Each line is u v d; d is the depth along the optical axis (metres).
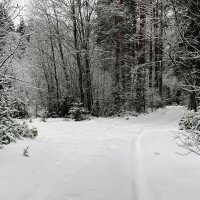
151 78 29.38
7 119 9.41
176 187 6.01
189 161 7.76
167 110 29.00
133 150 9.67
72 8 24.33
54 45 28.61
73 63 29.78
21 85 9.88
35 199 5.65
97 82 30.16
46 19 25.84
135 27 25.94
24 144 8.87
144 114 26.08
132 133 13.88
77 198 5.77
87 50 25.08
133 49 27.20
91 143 10.98
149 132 13.88
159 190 5.96
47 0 24.92
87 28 24.95
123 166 7.92
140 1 15.45
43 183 6.48
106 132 14.25
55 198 5.74
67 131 14.25
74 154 9.13
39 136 12.02
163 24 13.02
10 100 9.70
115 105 25.97
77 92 28.42
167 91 39.09
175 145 9.74
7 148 8.11
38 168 7.27
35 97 29.38
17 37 9.51
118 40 26.86
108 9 25.39
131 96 26.72
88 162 8.22
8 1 8.71
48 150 8.98
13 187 5.89
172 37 12.51
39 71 31.94
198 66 13.05
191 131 8.19
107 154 9.16
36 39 28.44
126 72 26.66
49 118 23.52
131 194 6.02
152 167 7.56
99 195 5.93
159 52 21.11
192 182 6.18
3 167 6.76
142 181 6.64
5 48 9.45
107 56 28.31
